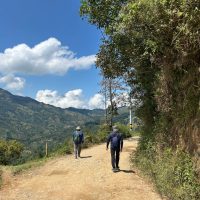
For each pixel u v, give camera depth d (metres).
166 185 12.13
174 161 12.50
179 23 11.62
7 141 36.62
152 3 12.08
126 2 16.03
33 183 15.21
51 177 16.25
